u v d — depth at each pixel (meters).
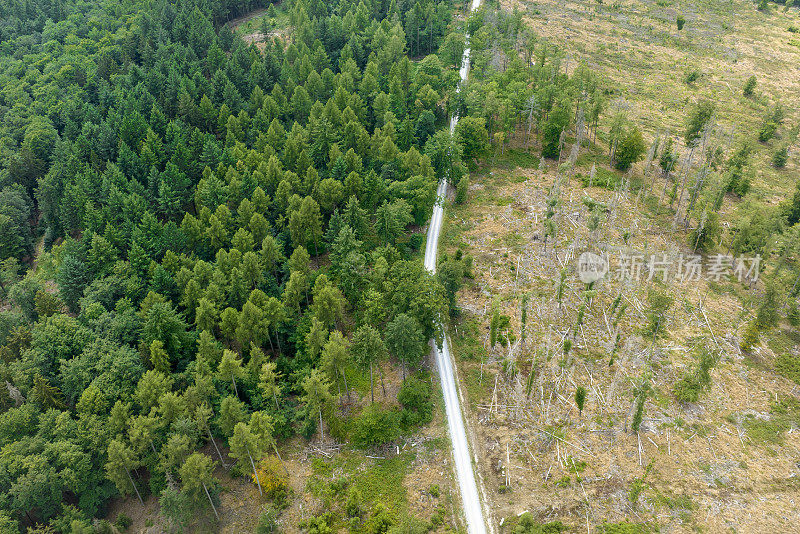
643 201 143.00
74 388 97.50
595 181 148.25
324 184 132.88
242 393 100.25
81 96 187.12
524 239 132.75
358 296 114.06
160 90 179.38
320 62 195.50
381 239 128.00
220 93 180.00
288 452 93.44
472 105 163.25
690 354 104.88
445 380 103.25
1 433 90.25
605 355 105.44
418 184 134.12
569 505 82.56
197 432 89.06
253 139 163.00
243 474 90.38
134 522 87.69
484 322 113.56
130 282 116.12
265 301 106.69
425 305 101.38
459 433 94.25
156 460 88.38
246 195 137.62
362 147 154.25
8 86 188.00
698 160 157.00
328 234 126.44
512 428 94.31
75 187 139.62
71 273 118.25
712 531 78.94
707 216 126.56
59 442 87.12
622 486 84.75
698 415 94.75
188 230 127.94
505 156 163.88
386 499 85.31
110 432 89.12
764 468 86.81
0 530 80.81
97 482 88.31
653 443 90.44
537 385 100.31
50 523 83.62
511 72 178.50
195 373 93.75
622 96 192.50
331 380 97.44
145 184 151.00
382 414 92.94
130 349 101.31
